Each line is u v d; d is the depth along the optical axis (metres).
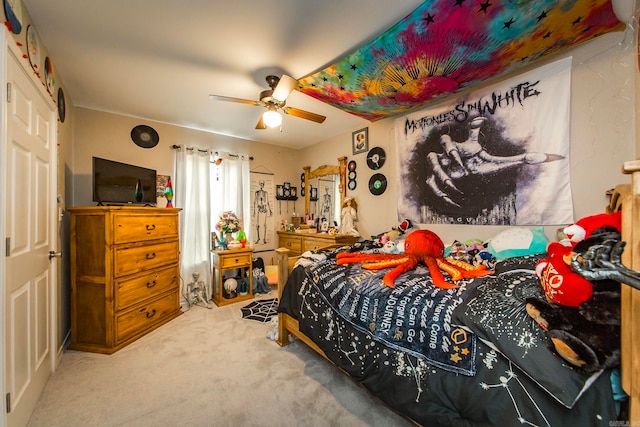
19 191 1.29
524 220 1.86
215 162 3.58
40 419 1.36
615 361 0.71
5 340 1.13
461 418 1.00
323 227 3.77
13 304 1.22
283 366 1.84
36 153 1.50
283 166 4.37
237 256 3.33
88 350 2.07
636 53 1.31
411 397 1.15
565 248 0.99
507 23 1.39
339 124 3.27
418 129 2.53
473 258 1.73
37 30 1.56
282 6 1.39
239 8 1.41
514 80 1.88
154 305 2.52
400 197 2.71
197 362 1.90
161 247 2.62
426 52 1.67
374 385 1.31
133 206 2.48
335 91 2.21
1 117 1.11
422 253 1.79
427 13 1.35
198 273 3.28
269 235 4.20
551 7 1.28
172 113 2.91
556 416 0.80
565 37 1.51
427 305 1.20
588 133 1.60
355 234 3.23
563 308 0.84
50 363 1.73
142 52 1.80
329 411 1.42
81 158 2.67
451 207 2.28
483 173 2.07
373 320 1.36
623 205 0.68
